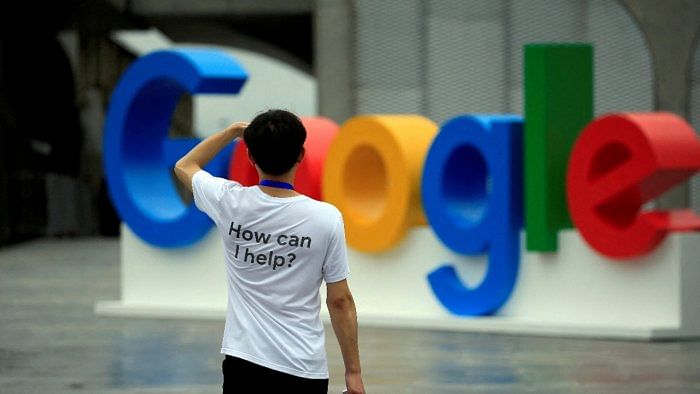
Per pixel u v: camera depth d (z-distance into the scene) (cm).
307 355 549
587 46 1384
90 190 4081
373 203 1542
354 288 1541
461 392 1005
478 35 2806
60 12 3691
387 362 1173
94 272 2445
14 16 3712
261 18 3491
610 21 2747
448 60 2817
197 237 1589
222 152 1548
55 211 3759
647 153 1259
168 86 1630
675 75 2720
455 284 1447
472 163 1466
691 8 2711
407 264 1495
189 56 1551
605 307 1334
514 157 1394
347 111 2858
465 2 2809
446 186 1450
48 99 4034
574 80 1378
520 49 2788
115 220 3988
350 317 559
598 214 1320
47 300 1862
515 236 1400
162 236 1611
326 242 554
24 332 1441
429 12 2817
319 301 560
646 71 2739
